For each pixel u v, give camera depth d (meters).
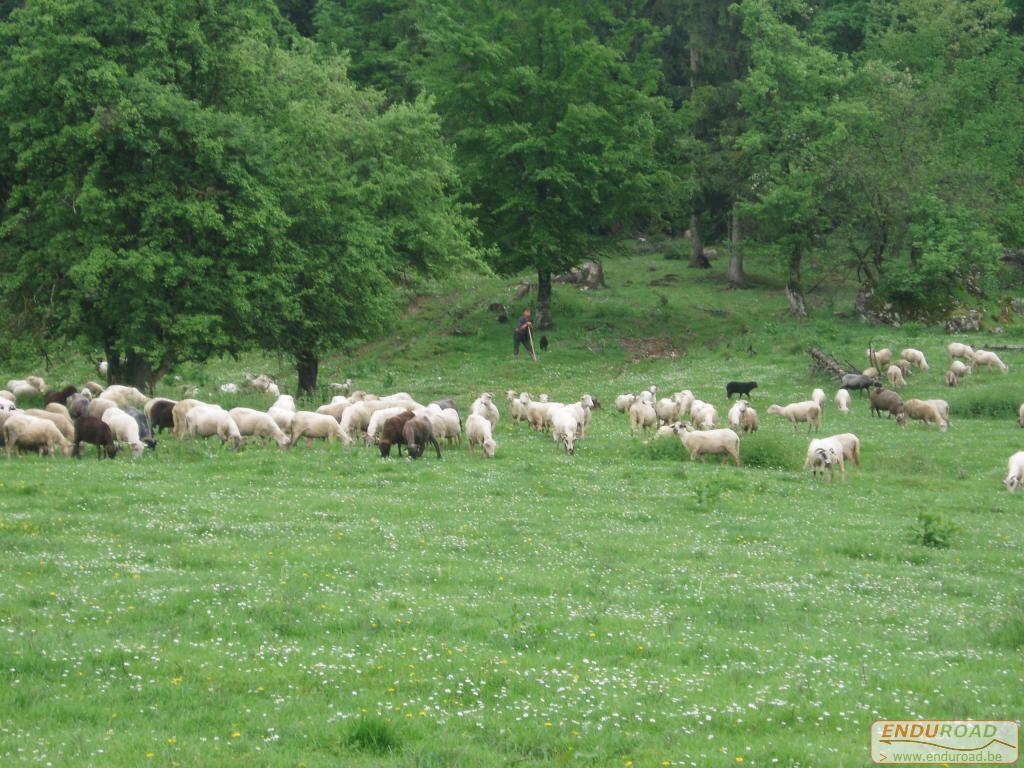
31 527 18.44
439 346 60.03
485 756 9.65
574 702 11.24
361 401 32.97
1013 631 14.74
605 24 84.06
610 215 63.81
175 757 9.33
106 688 11.05
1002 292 62.50
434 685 11.65
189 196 37.31
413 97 78.88
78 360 55.50
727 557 19.55
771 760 9.77
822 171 60.91
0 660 11.52
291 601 14.74
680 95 83.00
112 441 26.86
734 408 35.34
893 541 21.61
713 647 13.78
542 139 60.19
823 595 17.16
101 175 36.72
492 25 63.31
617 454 31.34
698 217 79.50
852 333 56.38
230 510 20.92
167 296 37.81
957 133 66.88
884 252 65.62
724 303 68.06
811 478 28.80
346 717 10.39
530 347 56.38
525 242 60.41
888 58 73.50
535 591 16.38
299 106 44.81
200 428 28.62
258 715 10.54
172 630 13.20
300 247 42.69
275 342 43.22
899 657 13.77
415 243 49.31
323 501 22.22
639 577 17.75
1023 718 11.34
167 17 37.41
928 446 33.94
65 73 35.28
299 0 91.19
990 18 74.06
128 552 17.31
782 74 65.38
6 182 37.81
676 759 9.75
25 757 9.05
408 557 18.05
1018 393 40.78
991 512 25.44
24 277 36.00
